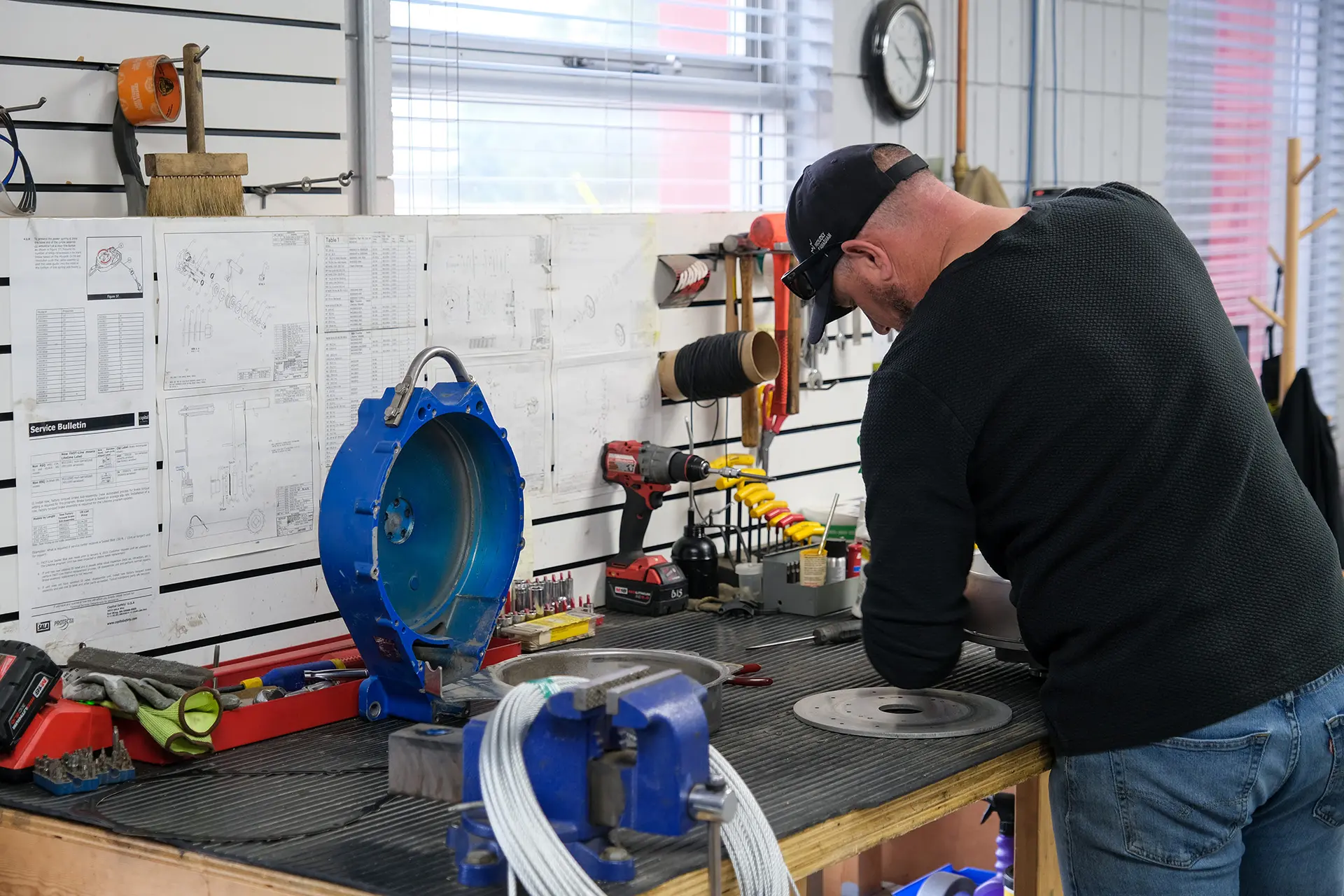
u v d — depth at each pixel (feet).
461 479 6.68
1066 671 5.53
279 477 6.98
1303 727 5.33
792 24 11.43
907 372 5.48
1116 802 5.47
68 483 6.18
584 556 8.48
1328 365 18.15
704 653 7.28
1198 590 5.24
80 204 6.72
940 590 5.67
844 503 10.10
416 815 4.95
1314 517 5.62
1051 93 13.60
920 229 5.82
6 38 6.36
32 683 5.37
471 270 7.70
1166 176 15.58
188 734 5.46
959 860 9.60
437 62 8.83
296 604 7.13
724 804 4.00
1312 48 17.48
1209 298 5.65
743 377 8.50
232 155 6.75
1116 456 5.26
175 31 6.94
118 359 6.28
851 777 5.32
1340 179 18.11
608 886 4.19
